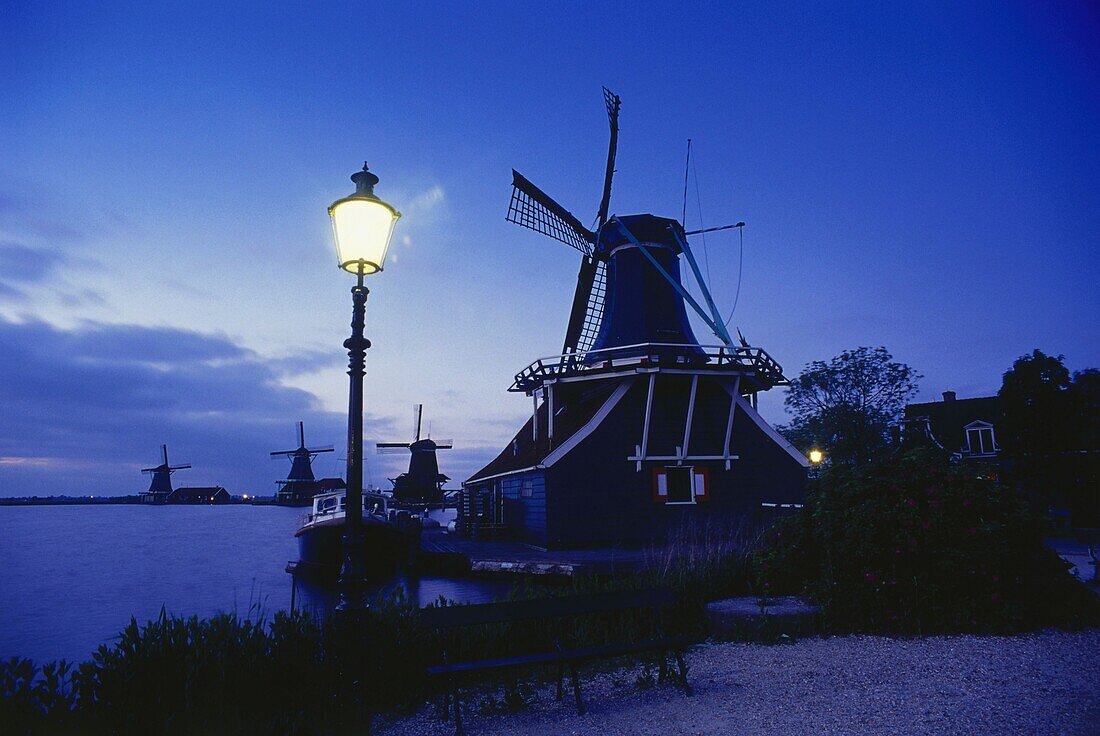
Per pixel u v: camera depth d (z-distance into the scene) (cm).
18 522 8800
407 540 2342
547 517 2173
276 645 640
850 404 3472
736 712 606
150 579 2548
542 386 2525
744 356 2327
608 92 3053
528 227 2755
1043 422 3072
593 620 893
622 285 2716
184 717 552
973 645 795
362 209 659
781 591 1059
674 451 2334
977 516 917
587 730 586
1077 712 564
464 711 657
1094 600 916
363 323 671
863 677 689
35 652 1341
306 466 11931
